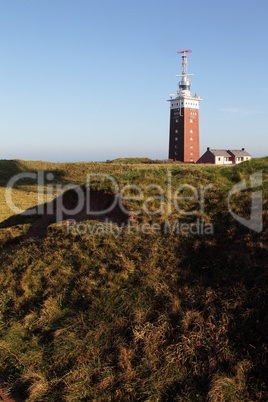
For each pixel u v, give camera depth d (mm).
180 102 83812
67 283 8867
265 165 14430
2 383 6406
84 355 6590
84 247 10094
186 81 86688
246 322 6477
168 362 6082
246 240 8711
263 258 7898
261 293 6871
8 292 9109
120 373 6023
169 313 7148
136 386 5766
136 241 9906
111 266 9047
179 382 5758
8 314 8422
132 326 6977
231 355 5965
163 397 5578
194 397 5422
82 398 5684
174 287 7914
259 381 5453
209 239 9359
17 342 7297
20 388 6168
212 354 6074
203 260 8664
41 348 6977
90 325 7316
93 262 9398
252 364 5699
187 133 84062
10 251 11961
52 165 56688
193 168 15797
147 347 6445
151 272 8469
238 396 5246
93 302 7820
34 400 5742
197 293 7562
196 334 6441
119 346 6578
